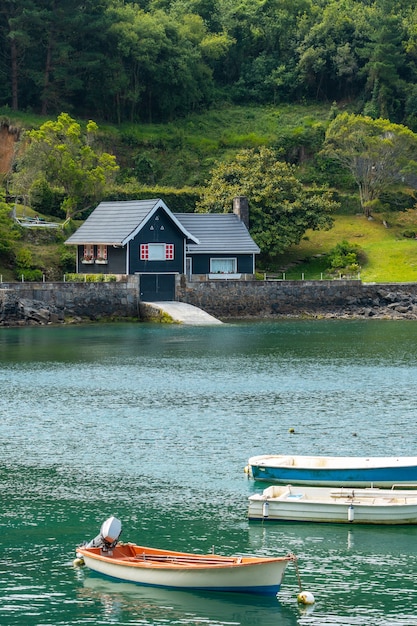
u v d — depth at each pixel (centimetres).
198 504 7412
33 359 13675
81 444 9000
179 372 12581
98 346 14950
